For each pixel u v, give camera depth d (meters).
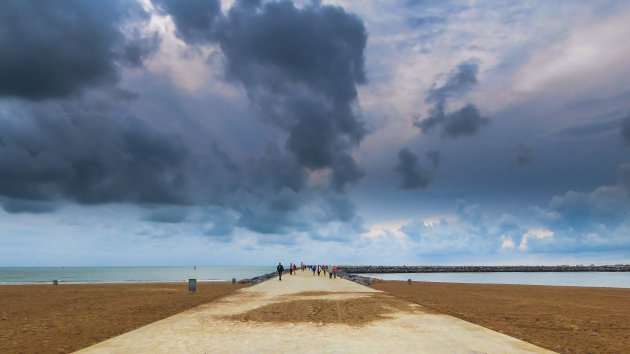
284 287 33.59
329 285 36.25
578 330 14.37
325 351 10.14
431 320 15.27
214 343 10.96
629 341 12.48
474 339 11.69
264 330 12.91
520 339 12.48
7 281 82.00
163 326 13.66
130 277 107.19
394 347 10.60
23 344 11.54
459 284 49.69
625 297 30.22
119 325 14.71
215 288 36.59
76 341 11.91
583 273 149.88
